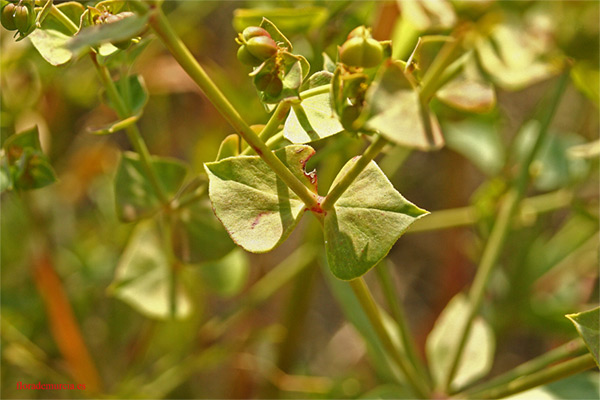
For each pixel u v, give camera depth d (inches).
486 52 6.2
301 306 9.1
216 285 8.0
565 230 10.0
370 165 5.3
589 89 7.6
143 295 7.3
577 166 8.8
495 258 7.1
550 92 8.7
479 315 7.5
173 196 6.6
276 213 5.3
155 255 7.4
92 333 9.8
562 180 8.8
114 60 6.0
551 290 10.1
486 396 6.2
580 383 6.7
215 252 6.5
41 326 9.4
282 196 5.3
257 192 5.3
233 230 5.3
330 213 5.3
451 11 6.4
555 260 9.7
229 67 9.7
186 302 7.4
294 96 5.2
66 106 10.0
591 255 9.8
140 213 6.5
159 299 7.4
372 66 5.0
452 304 7.5
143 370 9.7
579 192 8.9
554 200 8.8
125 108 6.1
